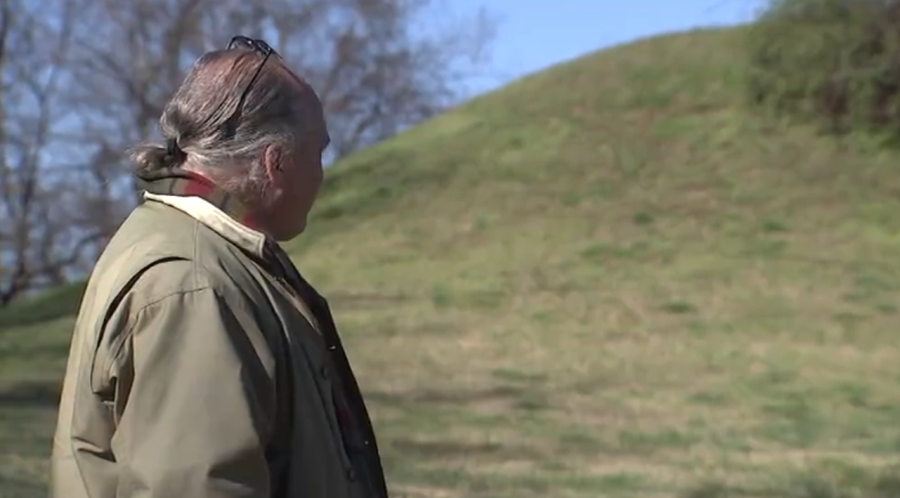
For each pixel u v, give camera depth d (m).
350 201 21.77
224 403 2.07
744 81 22.64
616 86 24.84
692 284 16.00
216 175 2.33
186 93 2.37
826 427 10.10
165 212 2.29
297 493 2.18
